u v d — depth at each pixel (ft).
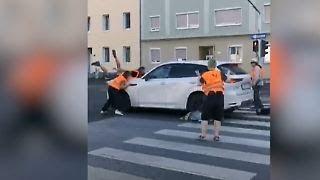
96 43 147.84
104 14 145.69
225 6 118.62
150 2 133.80
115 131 32.17
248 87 40.32
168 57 130.31
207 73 28.32
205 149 25.52
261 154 24.02
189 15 125.70
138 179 19.07
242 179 19.07
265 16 111.65
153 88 42.09
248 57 114.93
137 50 137.08
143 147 26.12
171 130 32.60
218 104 28.14
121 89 43.29
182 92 40.22
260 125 35.14
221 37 119.75
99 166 21.39
